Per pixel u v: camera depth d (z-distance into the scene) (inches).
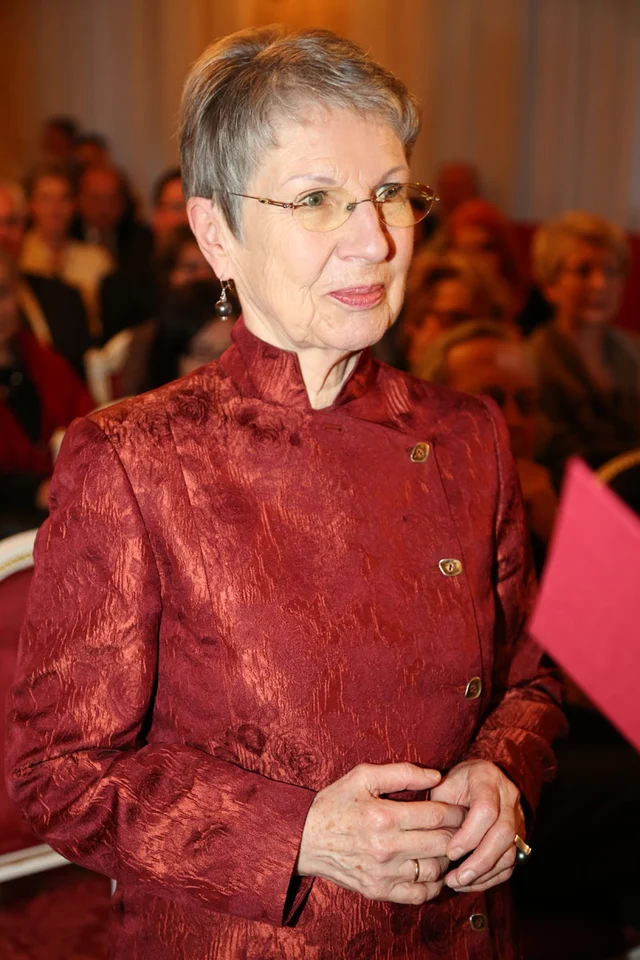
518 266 175.8
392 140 41.1
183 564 40.0
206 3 259.1
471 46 269.4
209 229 43.7
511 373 88.9
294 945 39.9
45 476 120.6
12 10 276.1
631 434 141.9
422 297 126.5
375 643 40.2
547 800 86.0
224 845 38.3
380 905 40.7
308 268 40.3
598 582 25.0
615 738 89.3
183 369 124.3
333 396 44.4
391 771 38.6
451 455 45.3
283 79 39.8
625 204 287.4
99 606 39.9
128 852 38.9
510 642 48.2
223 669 39.7
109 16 271.1
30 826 40.3
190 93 42.1
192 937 40.5
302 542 40.8
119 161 277.0
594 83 279.9
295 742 39.6
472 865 39.2
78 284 200.5
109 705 39.8
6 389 130.1
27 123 280.1
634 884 88.7
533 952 84.8
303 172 39.7
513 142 277.0
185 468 40.9
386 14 260.4
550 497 86.7
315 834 38.3
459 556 42.8
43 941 69.5
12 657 60.9
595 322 152.1
